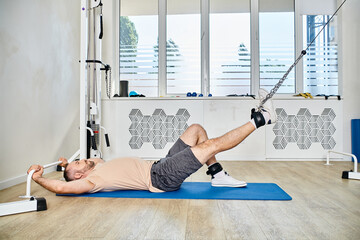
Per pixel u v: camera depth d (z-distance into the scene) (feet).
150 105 13.35
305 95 13.10
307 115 13.05
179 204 5.63
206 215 4.96
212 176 7.29
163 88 14.51
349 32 13.43
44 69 9.69
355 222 4.60
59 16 10.76
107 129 13.46
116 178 6.38
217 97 13.08
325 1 14.14
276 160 13.00
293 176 8.94
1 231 4.29
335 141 13.03
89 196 6.27
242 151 13.03
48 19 9.95
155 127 13.35
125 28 14.71
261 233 4.13
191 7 14.53
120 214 5.03
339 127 13.05
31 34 8.95
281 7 14.30
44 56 9.69
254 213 5.07
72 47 11.89
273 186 7.23
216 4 14.48
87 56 9.77
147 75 14.64
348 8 13.48
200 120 13.17
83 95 9.02
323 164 11.79
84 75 9.05
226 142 5.92
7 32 7.82
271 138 13.03
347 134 13.17
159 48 14.52
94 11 10.54
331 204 5.67
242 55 14.40
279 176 8.95
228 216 4.90
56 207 5.52
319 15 14.21
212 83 14.48
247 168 10.69
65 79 11.24
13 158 8.05
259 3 14.34
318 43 14.16
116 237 4.01
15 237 4.05
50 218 4.87
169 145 13.33
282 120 13.05
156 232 4.18
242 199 5.99
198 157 5.92
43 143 9.62
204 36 14.37
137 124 13.39
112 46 14.08
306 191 6.81
